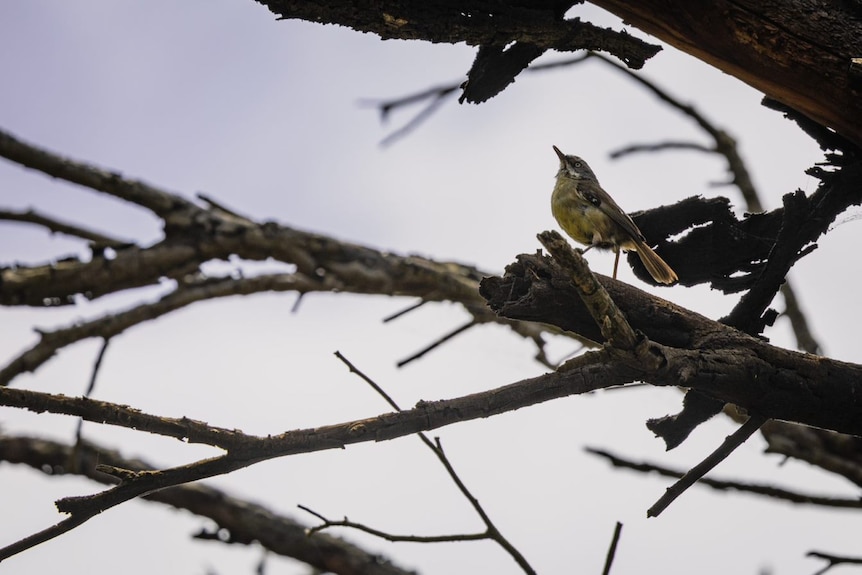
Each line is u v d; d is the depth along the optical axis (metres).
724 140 12.67
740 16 6.91
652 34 7.12
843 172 7.29
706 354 6.66
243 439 6.28
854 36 6.95
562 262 5.56
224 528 13.75
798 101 7.18
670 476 9.35
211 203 13.27
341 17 6.55
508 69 7.52
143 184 13.20
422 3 6.63
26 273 12.51
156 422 6.16
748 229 7.97
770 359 6.79
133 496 6.21
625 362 6.19
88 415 6.10
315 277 13.77
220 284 13.41
